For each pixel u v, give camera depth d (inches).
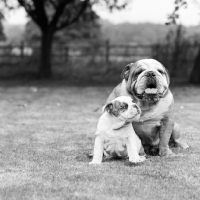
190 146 273.4
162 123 243.8
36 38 1408.7
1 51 1243.2
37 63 1079.6
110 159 233.8
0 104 531.8
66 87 782.5
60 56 1107.3
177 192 173.5
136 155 219.8
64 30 1328.7
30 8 900.0
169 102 238.1
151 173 201.8
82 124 370.3
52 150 263.1
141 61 238.1
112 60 1136.8
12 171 209.3
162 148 245.3
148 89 221.9
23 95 649.0
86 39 1369.3
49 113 446.9
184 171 206.7
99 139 222.8
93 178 192.5
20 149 265.4
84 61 1113.4
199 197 167.6
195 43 1005.8
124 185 181.8
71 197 165.6
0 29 1412.4
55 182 187.3
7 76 968.3
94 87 784.3
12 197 166.7
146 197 166.6
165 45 1024.9
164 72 235.8
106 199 163.3
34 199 164.4
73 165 220.5
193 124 366.3
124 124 217.5
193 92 692.1
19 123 374.9
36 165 221.6
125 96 222.1
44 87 780.0
